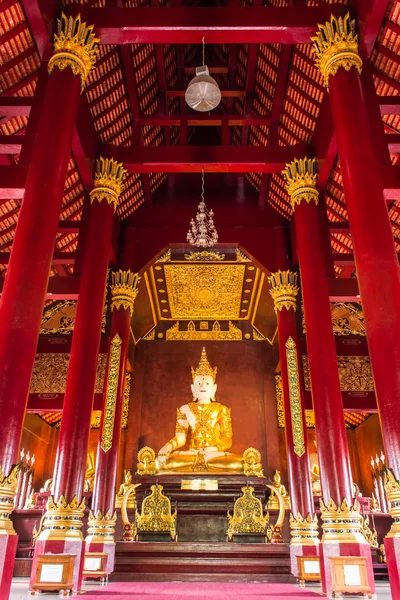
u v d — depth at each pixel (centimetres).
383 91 1151
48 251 760
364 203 774
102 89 1267
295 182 1234
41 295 730
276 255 1565
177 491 1585
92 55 966
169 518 1316
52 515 888
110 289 1511
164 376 2038
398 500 611
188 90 935
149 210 1630
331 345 1047
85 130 1188
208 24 974
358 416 2027
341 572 793
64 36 936
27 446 1803
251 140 1736
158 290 1933
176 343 2105
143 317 2022
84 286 1108
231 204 1650
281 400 1983
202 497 1555
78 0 1000
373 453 1895
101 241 1161
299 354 1446
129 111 1405
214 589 910
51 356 1499
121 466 1864
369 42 938
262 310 2023
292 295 1507
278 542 1252
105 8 988
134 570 1141
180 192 1680
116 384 1391
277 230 1599
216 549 1169
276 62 1312
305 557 1056
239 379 2034
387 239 745
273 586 1003
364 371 1480
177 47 1479
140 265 1541
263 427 1948
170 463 1694
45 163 815
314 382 1024
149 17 980
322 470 949
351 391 1455
